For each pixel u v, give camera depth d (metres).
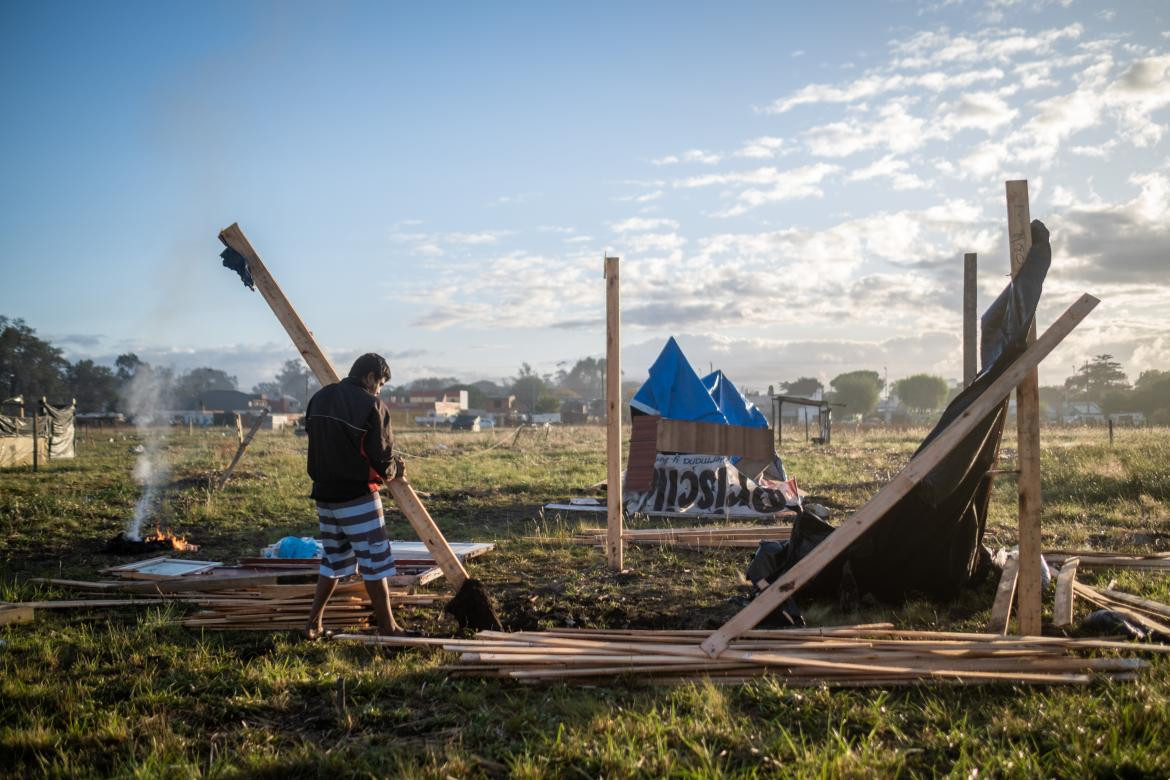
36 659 5.02
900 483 4.73
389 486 5.62
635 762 3.36
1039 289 5.02
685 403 12.53
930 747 3.51
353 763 3.47
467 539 9.94
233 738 3.79
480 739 3.75
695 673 4.45
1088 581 6.78
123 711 4.11
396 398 116.12
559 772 3.35
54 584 7.08
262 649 5.25
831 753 3.39
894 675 4.28
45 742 3.68
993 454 5.96
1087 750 3.35
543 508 12.71
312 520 11.59
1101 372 132.50
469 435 47.34
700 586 7.11
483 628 5.53
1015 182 5.10
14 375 97.38
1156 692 3.92
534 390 149.25
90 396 104.19
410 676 4.54
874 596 6.37
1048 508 11.23
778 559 6.55
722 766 3.36
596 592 6.91
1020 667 4.34
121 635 5.50
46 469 21.94
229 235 5.66
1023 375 4.86
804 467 19.64
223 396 111.69
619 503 7.88
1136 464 14.82
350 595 6.21
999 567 6.58
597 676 4.45
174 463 23.45
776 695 4.11
